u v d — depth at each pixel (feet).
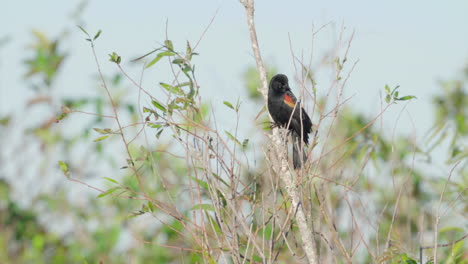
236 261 26.73
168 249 35.91
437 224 29.45
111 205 38.50
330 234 29.89
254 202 27.96
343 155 32.12
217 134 28.02
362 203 31.27
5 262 39.88
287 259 32.35
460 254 33.88
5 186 41.14
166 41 31.19
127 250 37.22
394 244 31.96
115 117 30.96
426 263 30.19
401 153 40.29
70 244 38.86
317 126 30.12
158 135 30.89
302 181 29.19
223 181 28.37
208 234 29.43
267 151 29.25
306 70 30.66
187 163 28.09
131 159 31.24
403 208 35.35
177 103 30.58
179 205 33.40
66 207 39.47
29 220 41.24
